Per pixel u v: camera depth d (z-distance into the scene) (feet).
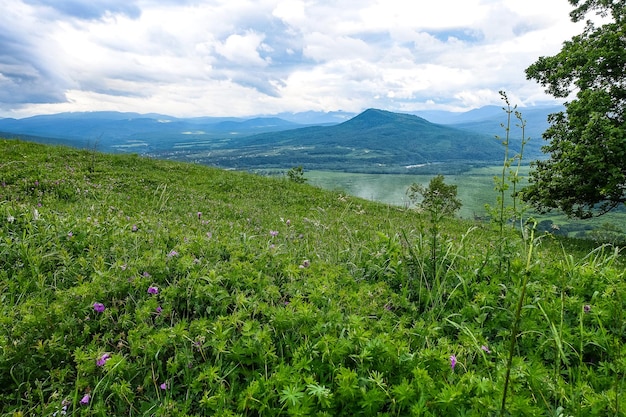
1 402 8.93
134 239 17.84
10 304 12.08
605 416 7.93
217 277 13.15
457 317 12.55
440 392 8.21
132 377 9.46
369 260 16.80
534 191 64.95
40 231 18.16
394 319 12.44
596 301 12.66
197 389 8.92
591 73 59.77
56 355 9.99
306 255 18.30
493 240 16.71
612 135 50.78
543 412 7.97
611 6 65.16
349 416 8.31
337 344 9.42
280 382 8.48
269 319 11.18
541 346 10.42
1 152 59.11
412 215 34.76
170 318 12.14
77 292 11.87
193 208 42.16
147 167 71.05
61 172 50.47
